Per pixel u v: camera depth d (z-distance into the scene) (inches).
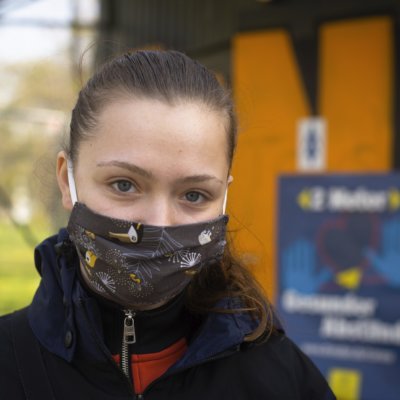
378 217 136.6
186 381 51.5
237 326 53.3
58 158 52.9
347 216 139.7
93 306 49.0
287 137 146.3
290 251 145.6
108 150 45.6
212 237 49.2
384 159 136.0
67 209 52.7
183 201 48.0
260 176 148.6
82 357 49.2
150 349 51.8
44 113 216.5
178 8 169.0
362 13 137.4
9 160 454.3
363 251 137.9
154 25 174.9
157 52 50.1
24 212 357.4
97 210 47.1
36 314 50.4
